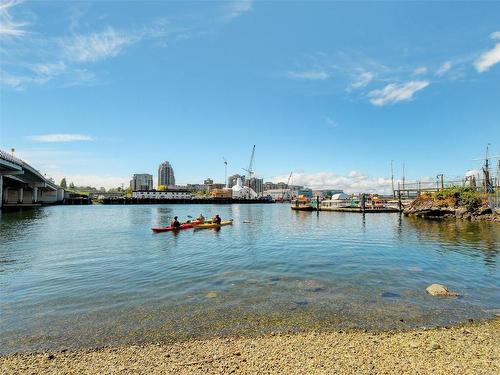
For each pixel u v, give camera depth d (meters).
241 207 146.38
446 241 28.02
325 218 62.31
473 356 7.96
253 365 7.55
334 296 12.89
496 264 18.78
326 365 7.51
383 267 18.19
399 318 10.58
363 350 8.29
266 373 7.20
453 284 14.67
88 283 14.93
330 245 26.69
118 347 8.59
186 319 10.49
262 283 14.84
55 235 34.28
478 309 11.41
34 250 24.44
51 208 117.25
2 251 24.02
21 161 87.56
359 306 11.73
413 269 17.64
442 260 20.03
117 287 14.23
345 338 9.04
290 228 41.53
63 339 9.09
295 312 11.12
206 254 22.48
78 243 28.12
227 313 11.02
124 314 10.96
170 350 8.39
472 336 9.17
